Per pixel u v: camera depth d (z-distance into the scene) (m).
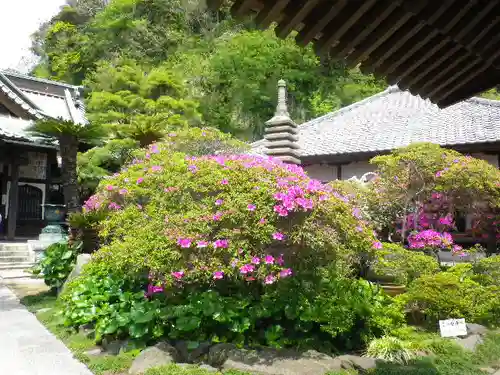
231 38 26.81
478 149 10.27
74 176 9.36
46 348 4.48
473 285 5.75
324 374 3.64
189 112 16.59
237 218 3.95
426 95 3.33
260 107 25.84
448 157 7.59
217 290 4.66
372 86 26.72
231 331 4.41
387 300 5.23
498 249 9.41
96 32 28.58
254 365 3.76
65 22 32.50
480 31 2.34
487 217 8.56
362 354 4.35
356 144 12.05
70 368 3.88
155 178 5.06
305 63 26.30
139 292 4.82
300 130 14.87
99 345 4.59
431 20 2.27
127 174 5.82
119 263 4.28
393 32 2.51
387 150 10.95
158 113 15.20
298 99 26.31
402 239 7.99
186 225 4.09
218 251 3.97
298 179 4.33
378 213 7.93
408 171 7.65
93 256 4.80
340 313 4.31
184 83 20.17
